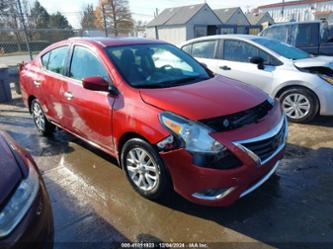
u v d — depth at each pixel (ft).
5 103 24.40
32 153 13.75
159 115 8.38
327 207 9.07
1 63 45.11
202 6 113.60
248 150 7.82
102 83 9.71
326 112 15.71
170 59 12.05
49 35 50.52
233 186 7.82
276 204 9.28
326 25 26.16
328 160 12.09
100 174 11.55
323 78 15.56
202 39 19.89
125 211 9.23
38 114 15.65
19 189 6.09
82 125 11.68
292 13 128.36
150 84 10.00
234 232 8.17
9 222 5.60
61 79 12.58
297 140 14.20
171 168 8.25
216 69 18.58
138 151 9.35
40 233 6.11
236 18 128.16
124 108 9.32
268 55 17.10
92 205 9.60
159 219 8.80
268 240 7.84
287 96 16.55
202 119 7.89
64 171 11.91
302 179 10.69
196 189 7.98
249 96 9.35
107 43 11.46
